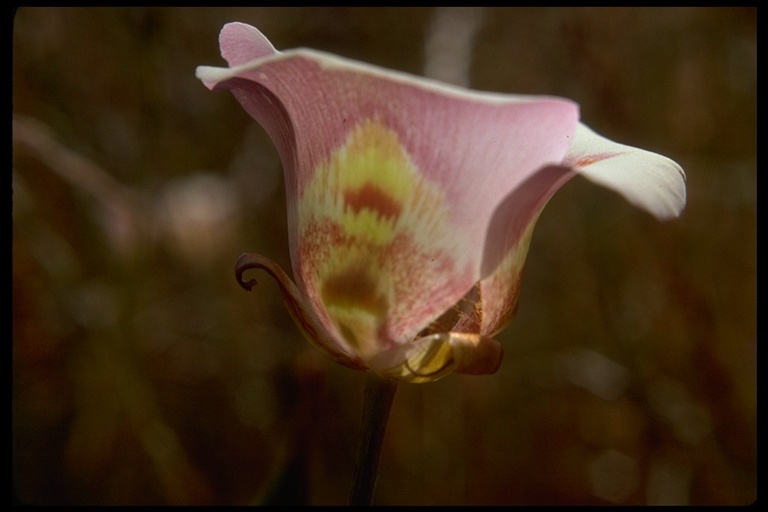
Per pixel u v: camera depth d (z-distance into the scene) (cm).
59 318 36
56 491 36
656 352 39
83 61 42
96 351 36
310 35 48
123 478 36
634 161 19
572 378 39
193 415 40
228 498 38
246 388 40
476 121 18
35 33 40
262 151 45
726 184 40
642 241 40
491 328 19
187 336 41
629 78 41
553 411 41
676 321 39
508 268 19
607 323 40
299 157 19
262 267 20
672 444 38
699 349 38
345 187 19
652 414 38
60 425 38
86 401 36
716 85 42
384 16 47
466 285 19
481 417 40
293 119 19
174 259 41
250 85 19
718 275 40
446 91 17
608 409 40
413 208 19
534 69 45
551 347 42
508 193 18
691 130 41
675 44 42
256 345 41
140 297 37
